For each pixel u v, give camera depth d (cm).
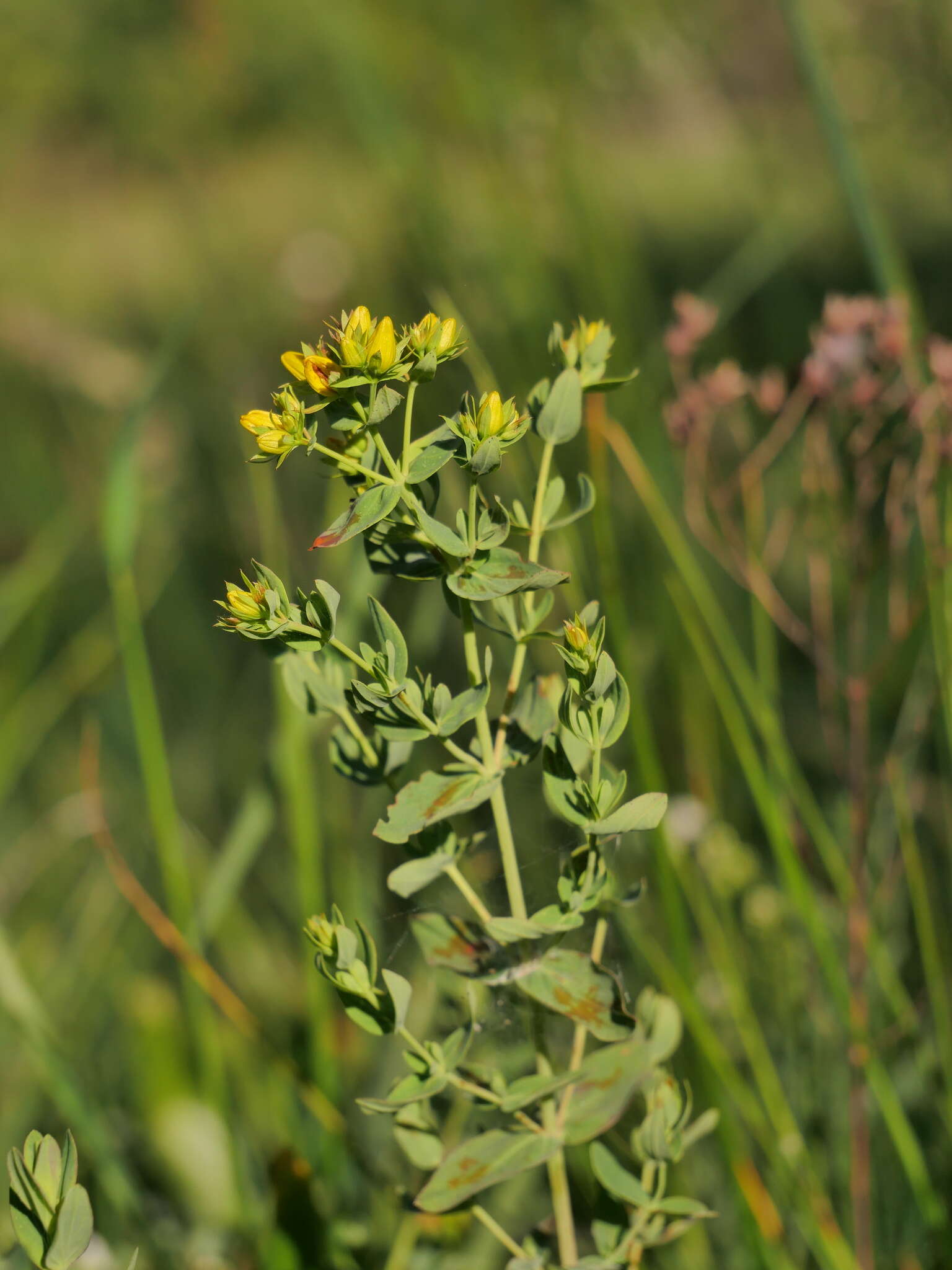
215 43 279
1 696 86
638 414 78
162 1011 63
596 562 63
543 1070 50
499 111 93
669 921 57
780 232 100
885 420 64
